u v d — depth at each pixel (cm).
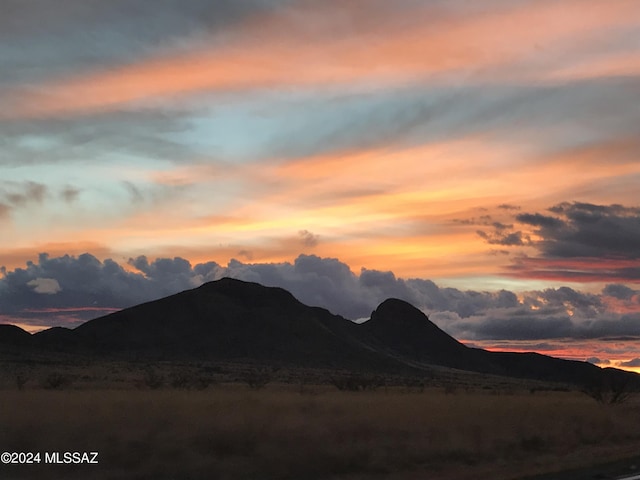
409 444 1869
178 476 1360
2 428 1662
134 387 5703
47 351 15600
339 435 1866
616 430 2836
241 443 1645
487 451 1959
